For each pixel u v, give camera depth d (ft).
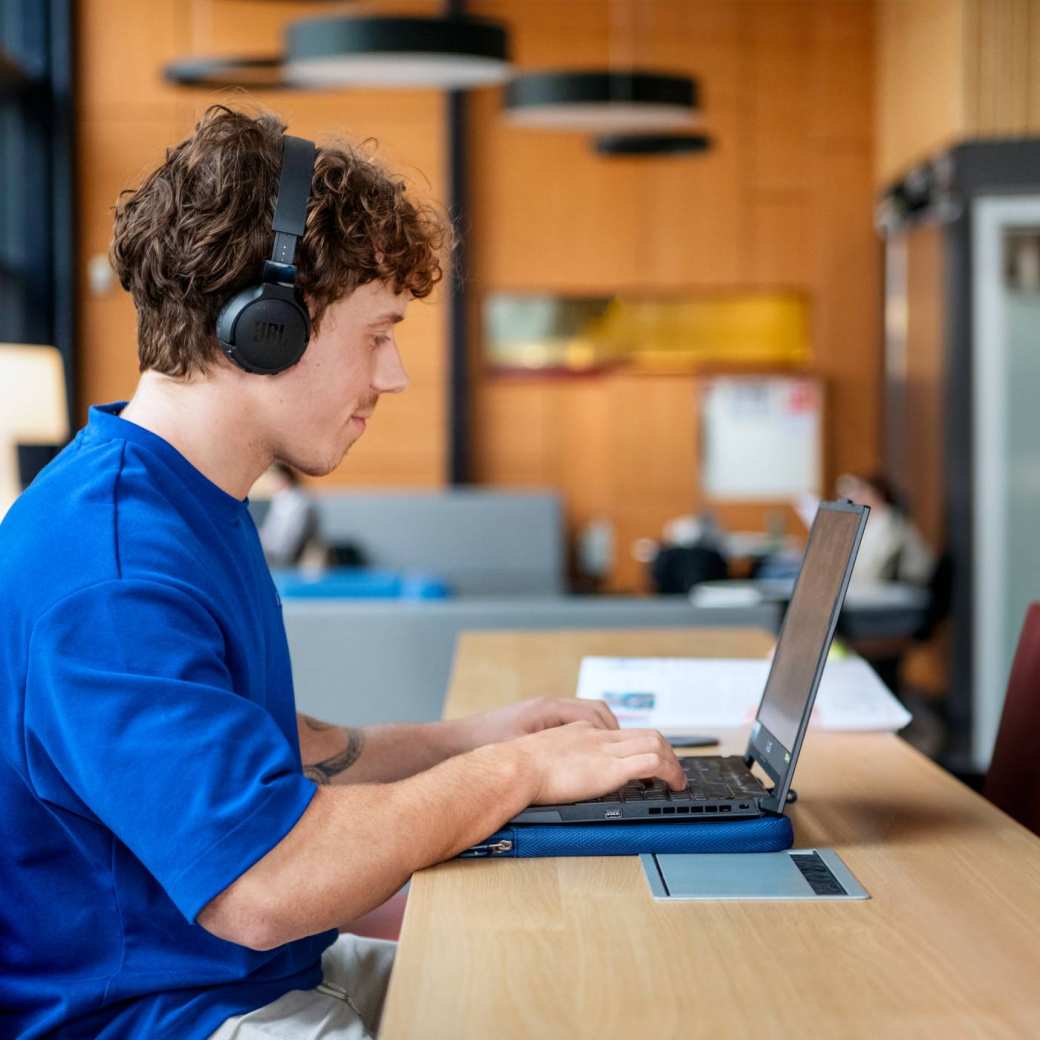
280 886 3.58
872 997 3.15
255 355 4.01
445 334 28.30
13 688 3.75
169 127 27.81
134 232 4.10
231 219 3.99
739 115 28.40
